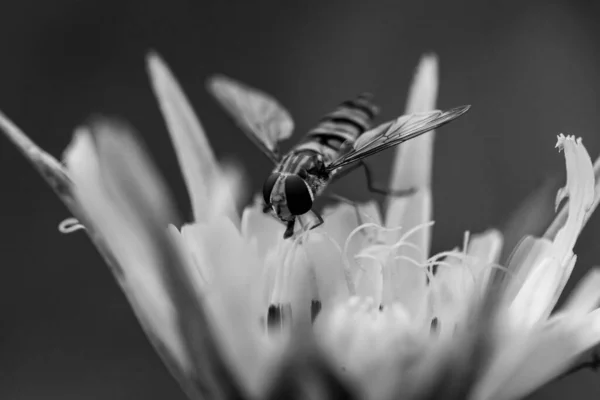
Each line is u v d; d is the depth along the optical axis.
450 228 0.14
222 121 0.15
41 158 0.10
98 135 0.09
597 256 0.13
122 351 0.14
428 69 0.11
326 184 0.11
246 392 0.10
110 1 0.15
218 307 0.10
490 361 0.10
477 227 0.14
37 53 0.15
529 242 0.10
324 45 0.15
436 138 0.14
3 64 0.15
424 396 0.10
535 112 0.14
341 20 0.15
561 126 0.14
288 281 0.10
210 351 0.10
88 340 0.14
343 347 0.10
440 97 0.15
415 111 0.11
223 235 0.10
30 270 0.14
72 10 0.15
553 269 0.10
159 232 0.09
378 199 0.14
